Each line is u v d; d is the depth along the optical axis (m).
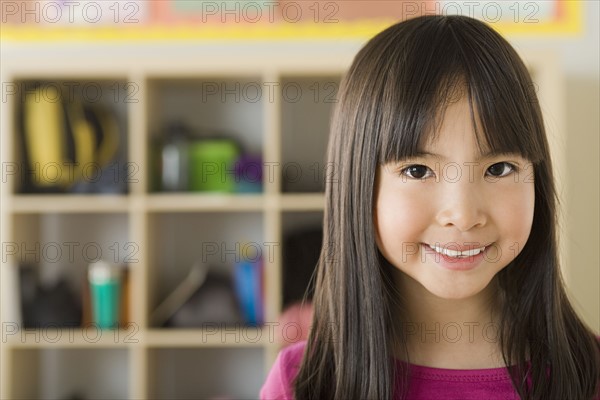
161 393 2.47
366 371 0.91
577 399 0.91
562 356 0.91
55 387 2.49
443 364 0.92
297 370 1.02
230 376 2.48
